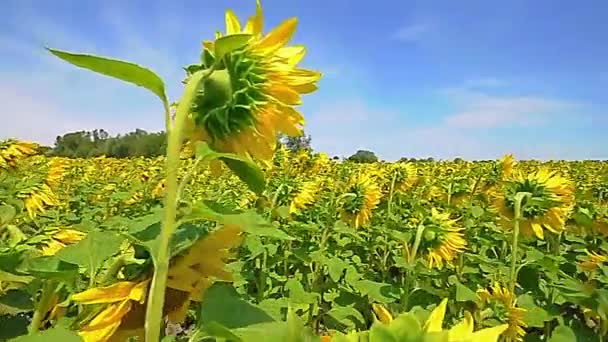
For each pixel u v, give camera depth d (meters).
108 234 1.57
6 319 1.68
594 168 22.59
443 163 20.00
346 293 4.43
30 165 6.94
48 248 1.86
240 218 1.22
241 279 4.27
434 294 4.17
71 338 1.27
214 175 1.53
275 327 1.21
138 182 9.18
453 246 4.41
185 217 1.27
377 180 8.98
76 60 1.18
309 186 6.10
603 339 3.29
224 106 1.40
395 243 5.51
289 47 1.46
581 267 4.20
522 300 4.04
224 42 1.27
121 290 1.37
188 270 1.41
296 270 5.62
